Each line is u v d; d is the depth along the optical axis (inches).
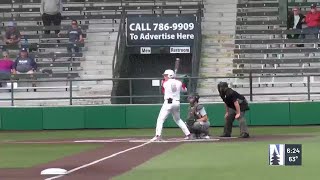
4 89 2970.0
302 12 3479.3
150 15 3240.7
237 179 1015.0
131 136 2230.6
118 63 3053.6
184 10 3538.4
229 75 3051.2
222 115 2632.9
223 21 3422.7
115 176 1070.4
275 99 2834.6
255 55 3181.6
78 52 3257.9
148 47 3211.1
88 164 1274.6
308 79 2691.9
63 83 3073.3
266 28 3358.8
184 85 2657.5
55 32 3427.7
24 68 3070.9
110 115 2696.9
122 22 3218.5
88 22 3486.7
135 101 2878.9
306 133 2194.9
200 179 1021.2
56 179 1031.6
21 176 1099.3
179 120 1907.0
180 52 3193.9
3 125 2728.8
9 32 3334.2
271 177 1030.4
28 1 3735.2
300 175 1050.1
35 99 2755.9
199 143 1777.8
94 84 3053.6
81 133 2487.7
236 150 1540.4
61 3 3506.4
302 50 3147.1
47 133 2534.5
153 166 1226.6
